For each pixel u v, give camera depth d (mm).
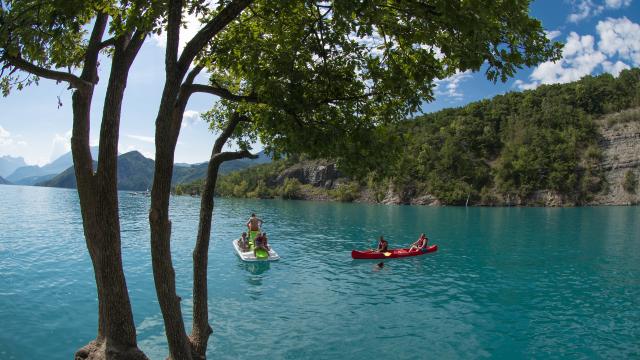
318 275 22344
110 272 6902
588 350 13133
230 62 7453
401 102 7598
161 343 13125
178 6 6238
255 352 12578
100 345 7711
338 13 5688
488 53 5773
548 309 17062
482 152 125562
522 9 5641
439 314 16234
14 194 121625
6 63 6637
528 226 50875
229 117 9461
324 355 12469
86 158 7453
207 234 7805
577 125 119125
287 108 6820
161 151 6336
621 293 19547
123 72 6910
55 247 29094
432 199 107312
